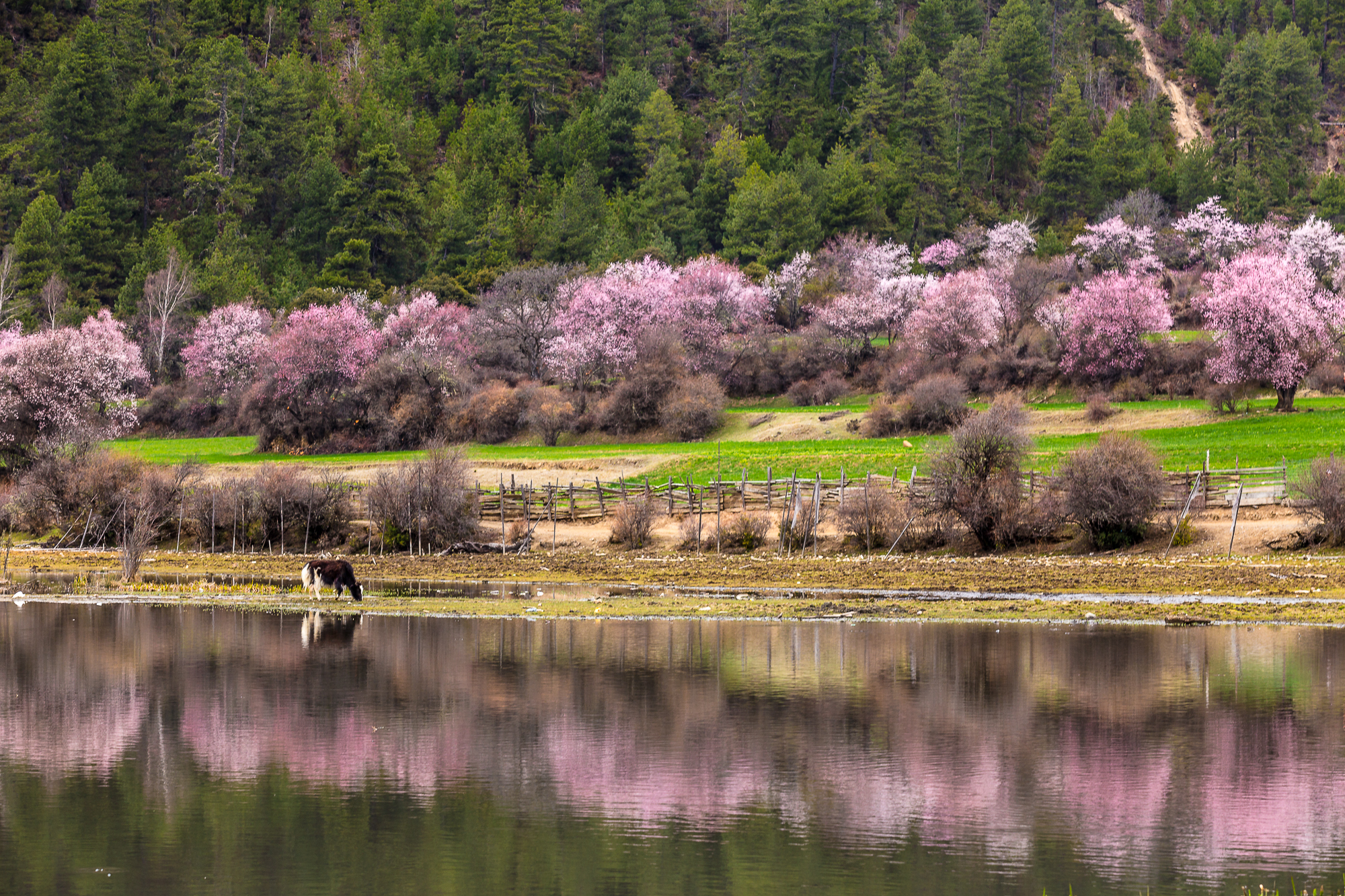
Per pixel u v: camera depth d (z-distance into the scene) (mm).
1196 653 109812
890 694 93812
